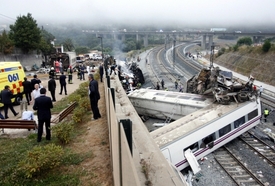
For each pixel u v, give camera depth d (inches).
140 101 938.7
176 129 581.0
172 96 903.1
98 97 481.7
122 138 172.7
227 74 935.7
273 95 1273.4
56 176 283.3
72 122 463.2
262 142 694.5
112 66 1218.6
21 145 373.7
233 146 677.9
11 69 684.1
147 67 2335.1
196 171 528.1
